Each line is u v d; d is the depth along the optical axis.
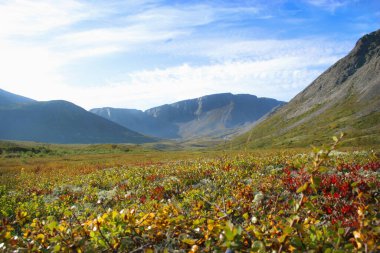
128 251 4.80
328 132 150.88
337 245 3.97
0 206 13.77
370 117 151.38
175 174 20.83
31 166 54.44
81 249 4.61
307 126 186.12
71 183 24.25
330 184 9.84
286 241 4.03
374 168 14.45
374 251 3.68
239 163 21.70
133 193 15.97
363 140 108.81
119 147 140.62
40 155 100.75
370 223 4.43
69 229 5.27
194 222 5.10
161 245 4.88
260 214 6.66
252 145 181.00
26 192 20.58
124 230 5.06
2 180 31.31
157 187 15.43
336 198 7.58
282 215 6.27
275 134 199.00
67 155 104.31
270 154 32.69
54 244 5.12
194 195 11.63
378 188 7.68
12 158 87.00
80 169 41.44
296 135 174.12
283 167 19.20
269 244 3.94
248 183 14.66
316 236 4.21
